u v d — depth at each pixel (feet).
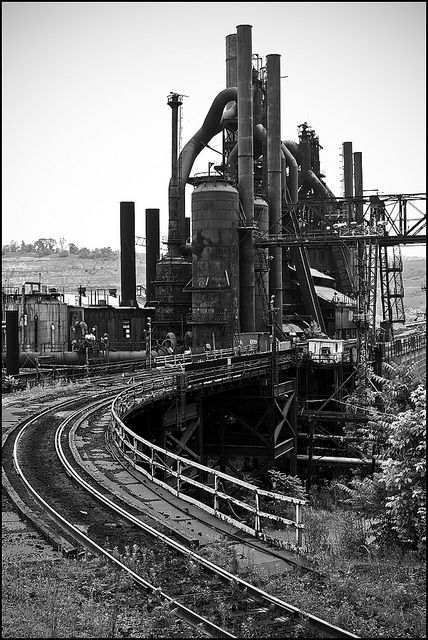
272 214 271.69
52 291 262.88
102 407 137.49
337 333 318.45
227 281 236.63
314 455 204.13
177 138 271.69
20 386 177.58
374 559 69.87
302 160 360.07
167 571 57.21
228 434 185.78
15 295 249.75
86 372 209.56
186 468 139.03
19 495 76.23
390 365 92.63
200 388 146.61
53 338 242.78
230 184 245.65
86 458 94.43
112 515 70.79
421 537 72.33
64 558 58.75
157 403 131.75
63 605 48.83
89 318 268.82
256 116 296.71
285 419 186.09
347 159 427.33
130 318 280.72
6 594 50.26
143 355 261.03
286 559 62.90
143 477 86.58
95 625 45.83
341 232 261.03
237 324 238.89
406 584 60.54
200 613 49.49
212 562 59.26
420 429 74.18
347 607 51.83
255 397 177.06
